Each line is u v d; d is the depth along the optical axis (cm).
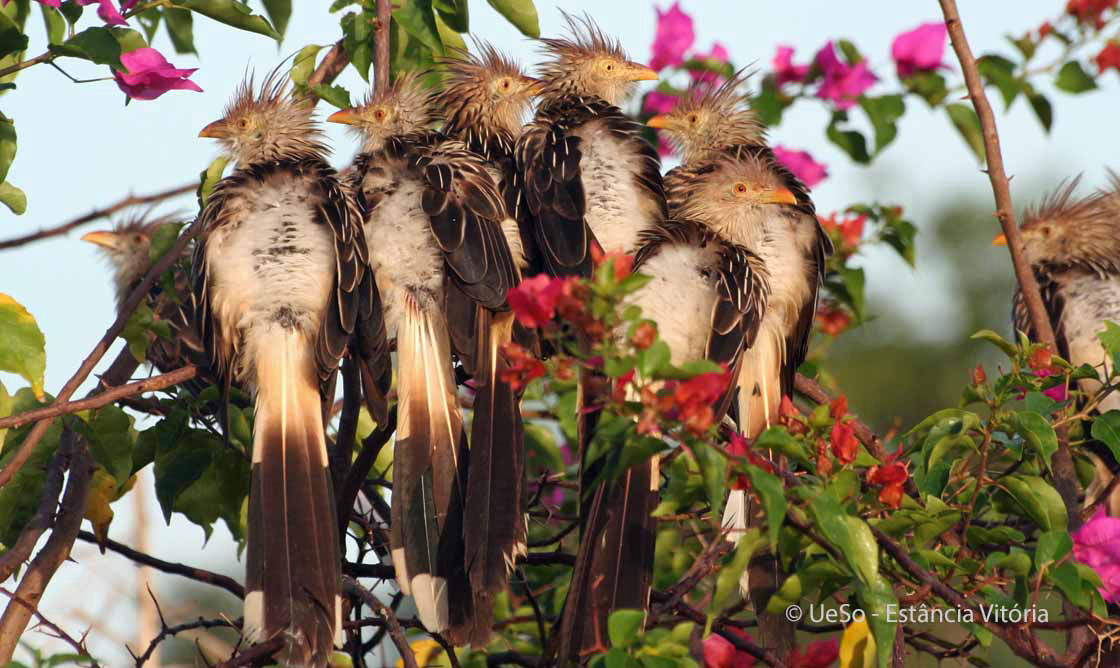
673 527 874
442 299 726
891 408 2008
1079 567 573
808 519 540
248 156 820
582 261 764
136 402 797
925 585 572
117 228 1166
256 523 670
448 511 687
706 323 737
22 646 754
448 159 764
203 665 831
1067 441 718
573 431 807
